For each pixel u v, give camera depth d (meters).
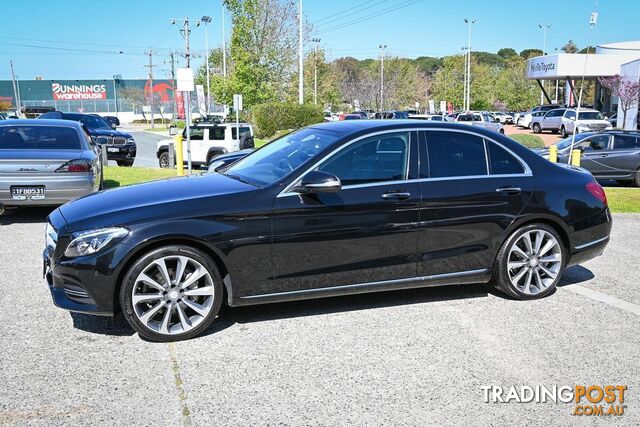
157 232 4.11
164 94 92.94
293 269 4.48
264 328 4.50
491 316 4.79
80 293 4.14
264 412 3.29
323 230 4.50
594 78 45.69
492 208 4.96
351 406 3.36
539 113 41.31
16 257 6.53
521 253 5.10
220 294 4.33
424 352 4.08
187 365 3.86
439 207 4.80
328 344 4.21
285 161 4.85
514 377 3.74
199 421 3.19
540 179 5.17
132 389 3.53
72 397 3.43
